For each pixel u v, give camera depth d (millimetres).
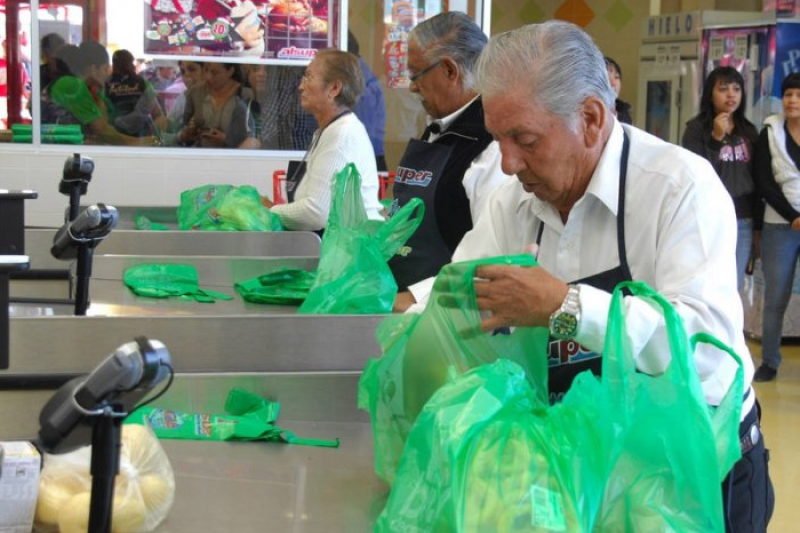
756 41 6988
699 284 1607
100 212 2318
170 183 5820
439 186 2551
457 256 1980
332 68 3812
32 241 3443
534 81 1614
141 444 1528
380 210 3924
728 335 1620
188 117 5840
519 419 1325
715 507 1356
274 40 5867
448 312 1604
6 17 5598
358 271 2424
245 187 4012
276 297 2988
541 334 1615
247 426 1968
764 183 5742
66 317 2195
